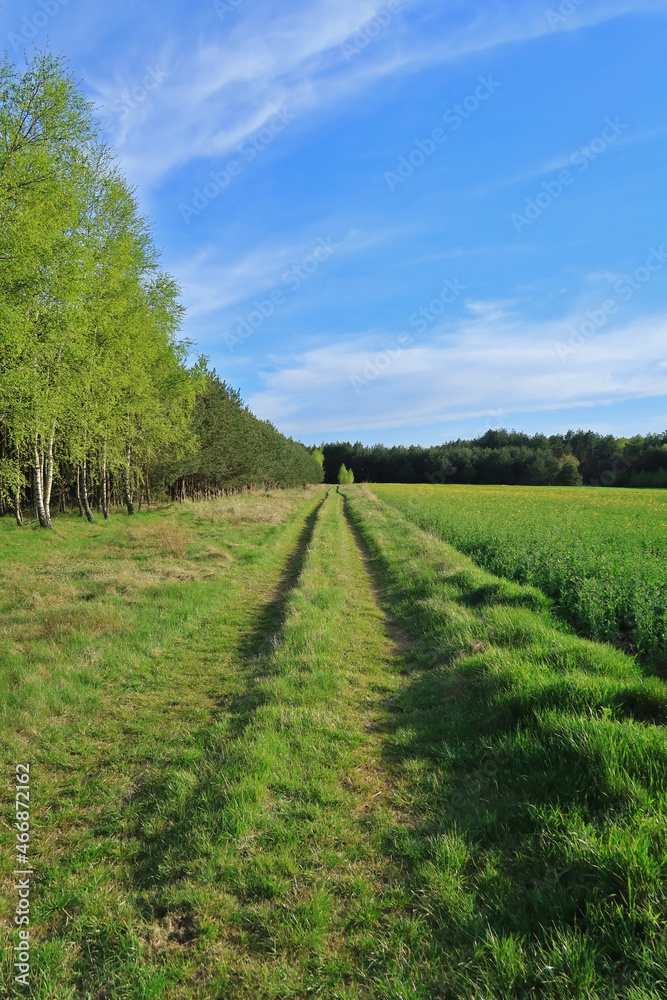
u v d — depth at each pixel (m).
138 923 2.57
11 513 21.19
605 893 2.47
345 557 13.68
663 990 1.99
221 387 31.41
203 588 9.56
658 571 8.62
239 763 3.84
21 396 13.41
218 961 2.34
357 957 2.36
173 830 3.28
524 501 35.12
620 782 3.11
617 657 5.29
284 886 2.74
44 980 2.28
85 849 3.16
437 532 17.48
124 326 17.67
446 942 2.40
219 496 36.00
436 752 4.09
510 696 4.38
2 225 11.64
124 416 19.70
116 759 4.22
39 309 13.64
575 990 2.05
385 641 7.16
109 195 17.06
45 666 5.82
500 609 7.15
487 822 3.13
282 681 5.37
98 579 9.62
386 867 2.92
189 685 5.71
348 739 4.36
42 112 12.49
